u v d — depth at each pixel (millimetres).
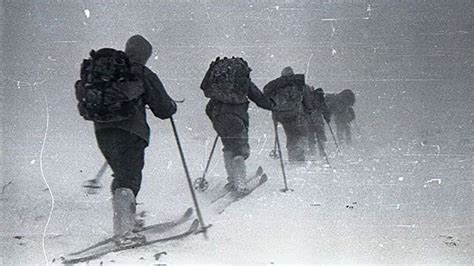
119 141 10656
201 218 10977
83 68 10688
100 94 10578
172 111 11023
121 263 9719
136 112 10719
